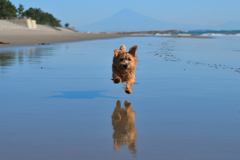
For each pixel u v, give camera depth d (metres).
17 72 9.16
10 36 35.28
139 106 5.21
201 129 3.87
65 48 20.73
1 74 8.75
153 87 7.00
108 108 5.05
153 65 11.28
